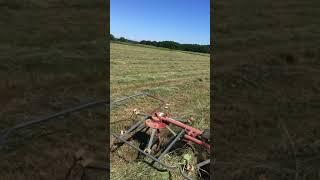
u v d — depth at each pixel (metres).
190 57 43.91
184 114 10.47
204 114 10.45
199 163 6.66
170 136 7.94
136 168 6.63
